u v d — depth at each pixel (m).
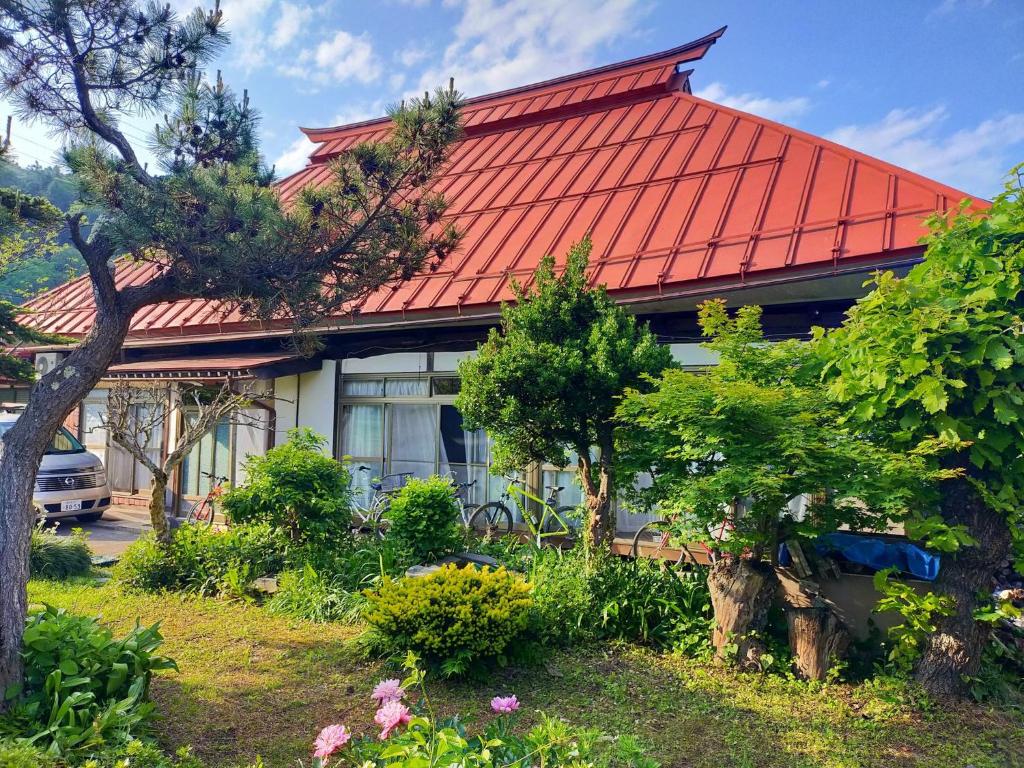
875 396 4.28
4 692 3.30
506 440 5.90
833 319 7.11
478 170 11.92
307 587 6.15
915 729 3.96
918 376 4.13
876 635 4.98
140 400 9.18
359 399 9.53
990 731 3.95
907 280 4.41
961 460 4.43
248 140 5.20
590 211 9.24
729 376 4.82
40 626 3.60
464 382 5.98
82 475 10.66
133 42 4.51
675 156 9.98
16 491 3.60
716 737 3.81
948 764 3.59
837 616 4.91
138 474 11.99
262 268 4.44
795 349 5.00
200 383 9.55
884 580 4.41
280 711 4.04
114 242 3.98
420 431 9.12
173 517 10.85
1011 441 4.02
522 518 8.47
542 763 2.66
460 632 4.42
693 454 4.56
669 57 13.21
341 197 4.75
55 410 3.81
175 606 6.15
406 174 4.84
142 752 3.10
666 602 5.29
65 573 7.12
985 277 4.03
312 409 9.77
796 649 4.64
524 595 4.86
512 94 14.72
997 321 4.00
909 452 4.18
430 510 6.80
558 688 4.43
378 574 6.34
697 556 6.79
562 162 11.16
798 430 4.29
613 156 10.70
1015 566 4.22
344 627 5.59
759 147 9.37
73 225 3.98
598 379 5.35
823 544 5.21
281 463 7.27
